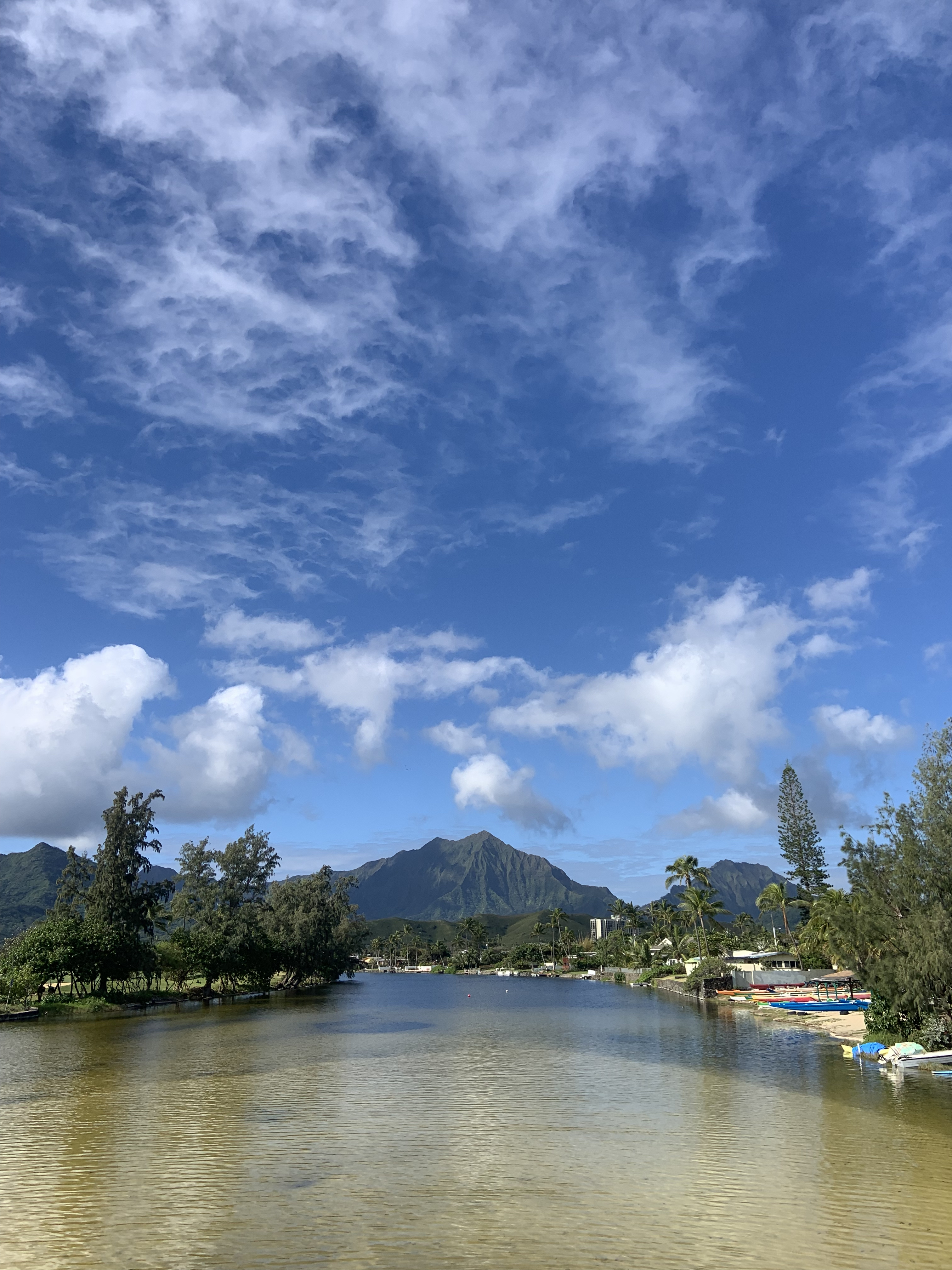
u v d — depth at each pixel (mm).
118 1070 38656
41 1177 19578
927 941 38500
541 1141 24047
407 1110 29000
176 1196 18000
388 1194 18266
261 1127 25875
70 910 87875
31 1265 13852
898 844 41125
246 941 100000
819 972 100625
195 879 109625
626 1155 22281
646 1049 48469
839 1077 36812
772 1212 17016
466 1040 53312
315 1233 15570
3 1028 60938
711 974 103062
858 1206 17484
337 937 153250
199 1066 40219
